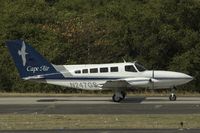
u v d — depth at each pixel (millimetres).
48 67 115312
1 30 195750
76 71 114312
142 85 111812
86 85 114250
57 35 186500
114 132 60406
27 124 69000
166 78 112625
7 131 62000
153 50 176750
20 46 115938
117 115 79688
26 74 115812
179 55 177750
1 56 181500
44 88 168375
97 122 70812
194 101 109438
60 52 179625
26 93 147500
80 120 73250
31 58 115625
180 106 95438
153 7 190875
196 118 74375
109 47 180500
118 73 112938
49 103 105938
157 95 131000
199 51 174625
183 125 66500
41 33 192375
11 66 179000
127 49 181375
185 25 185250
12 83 174750
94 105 100000
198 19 186500
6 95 133250
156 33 179625
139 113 82938
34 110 90375
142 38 179875
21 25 196625
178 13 185750
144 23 182000
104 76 113250
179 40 179125
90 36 182875
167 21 184000
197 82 170125
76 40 182500
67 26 188000
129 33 183625
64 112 86125
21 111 88812
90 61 179000
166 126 65562
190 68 171625
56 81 115125
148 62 177000
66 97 125125
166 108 91312
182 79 113188
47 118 76188
